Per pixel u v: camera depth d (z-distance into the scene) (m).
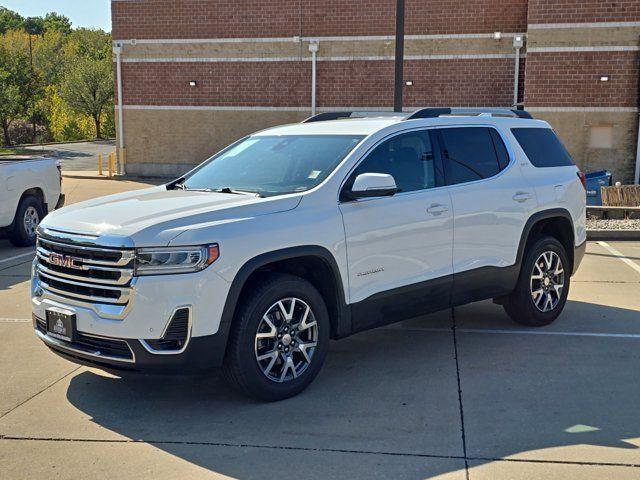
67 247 4.86
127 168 27.44
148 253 4.57
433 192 6.00
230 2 25.58
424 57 24.03
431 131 6.23
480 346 6.49
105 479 4.03
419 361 6.07
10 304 8.23
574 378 5.62
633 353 6.25
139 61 26.70
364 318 5.55
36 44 79.94
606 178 16.75
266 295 4.89
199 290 4.60
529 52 21.23
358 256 5.43
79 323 4.79
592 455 4.25
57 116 64.81
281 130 6.52
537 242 6.93
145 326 4.55
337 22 24.70
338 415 4.90
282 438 4.55
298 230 5.07
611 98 20.86
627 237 13.07
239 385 4.91
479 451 4.33
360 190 5.30
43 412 5.02
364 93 24.78
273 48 25.41
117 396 5.32
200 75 26.23
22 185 12.11
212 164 6.39
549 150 7.30
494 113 7.03
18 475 4.08
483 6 23.39
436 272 6.00
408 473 4.06
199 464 4.20
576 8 20.77
